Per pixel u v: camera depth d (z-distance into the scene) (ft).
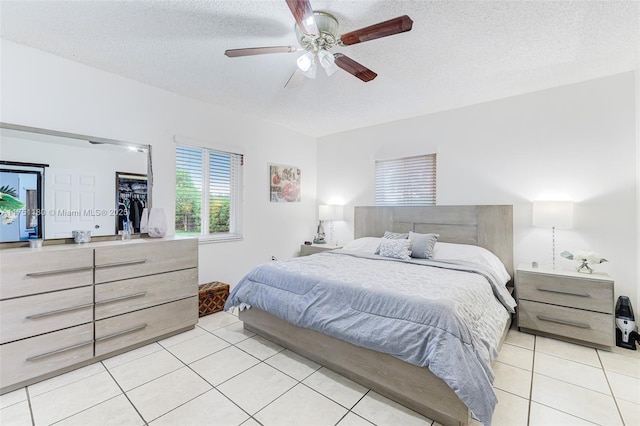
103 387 6.08
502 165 10.53
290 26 6.48
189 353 7.59
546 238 9.74
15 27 6.56
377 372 5.84
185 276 8.86
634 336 7.80
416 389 5.30
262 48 5.95
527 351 7.72
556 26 6.33
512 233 10.23
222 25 6.46
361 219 13.85
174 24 6.44
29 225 7.28
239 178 12.57
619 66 8.20
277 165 13.99
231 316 10.29
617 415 5.28
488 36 6.72
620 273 8.62
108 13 6.06
